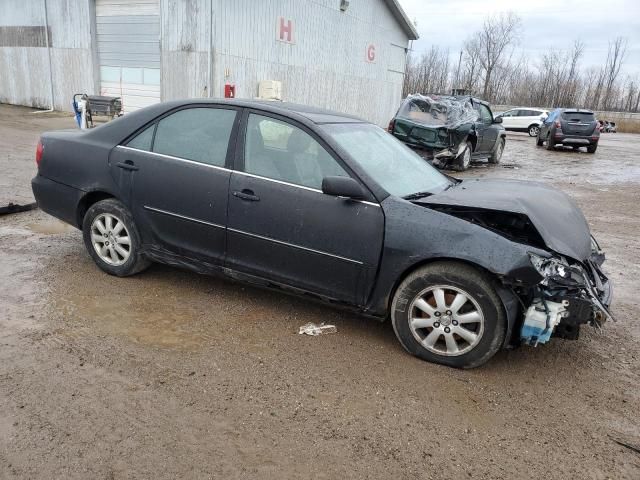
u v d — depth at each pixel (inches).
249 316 164.2
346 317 167.5
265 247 156.3
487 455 108.7
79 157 185.2
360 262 145.0
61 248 215.9
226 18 660.1
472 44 2346.2
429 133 499.8
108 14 728.3
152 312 163.0
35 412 112.4
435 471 103.2
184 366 133.8
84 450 102.3
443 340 142.4
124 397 119.5
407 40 1202.6
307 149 154.6
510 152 821.2
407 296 142.7
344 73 971.3
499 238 133.8
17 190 305.4
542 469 105.6
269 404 120.4
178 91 685.9
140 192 173.8
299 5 799.7
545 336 133.3
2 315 154.5
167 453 103.0
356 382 131.8
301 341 150.6
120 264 184.1
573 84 2508.6
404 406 123.2
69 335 145.5
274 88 729.0
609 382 139.8
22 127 639.1
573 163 692.7
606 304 140.2
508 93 2571.4
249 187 156.3
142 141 176.6
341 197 146.4
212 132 166.2
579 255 141.4
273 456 104.2
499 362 146.5
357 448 108.1
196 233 166.6
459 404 125.5
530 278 128.8
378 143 174.9
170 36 673.0
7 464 97.5
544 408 126.3
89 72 762.8
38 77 827.4
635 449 113.3
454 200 148.2
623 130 2006.6
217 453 104.0
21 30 823.1
